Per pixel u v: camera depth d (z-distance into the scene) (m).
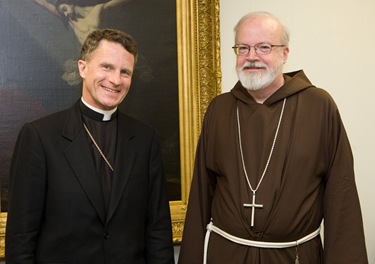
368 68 2.93
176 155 2.65
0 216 2.42
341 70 2.91
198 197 2.29
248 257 2.04
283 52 2.15
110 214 1.86
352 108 2.93
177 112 2.65
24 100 2.47
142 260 2.00
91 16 2.52
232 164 2.14
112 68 1.88
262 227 2.01
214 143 2.25
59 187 1.82
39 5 2.46
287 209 2.01
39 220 1.83
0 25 2.42
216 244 2.14
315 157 2.06
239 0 2.77
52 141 1.86
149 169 2.07
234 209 2.07
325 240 2.08
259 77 2.08
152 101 2.61
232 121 2.22
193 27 2.62
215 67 2.63
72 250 1.82
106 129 1.99
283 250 2.02
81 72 1.95
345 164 2.09
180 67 2.63
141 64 2.59
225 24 2.75
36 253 1.83
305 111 2.13
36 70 2.47
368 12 2.92
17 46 2.45
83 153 1.88
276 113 2.15
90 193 1.83
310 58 2.87
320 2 2.87
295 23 2.84
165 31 2.61
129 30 2.57
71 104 2.52
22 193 1.81
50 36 2.48
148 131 2.11
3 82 2.44
